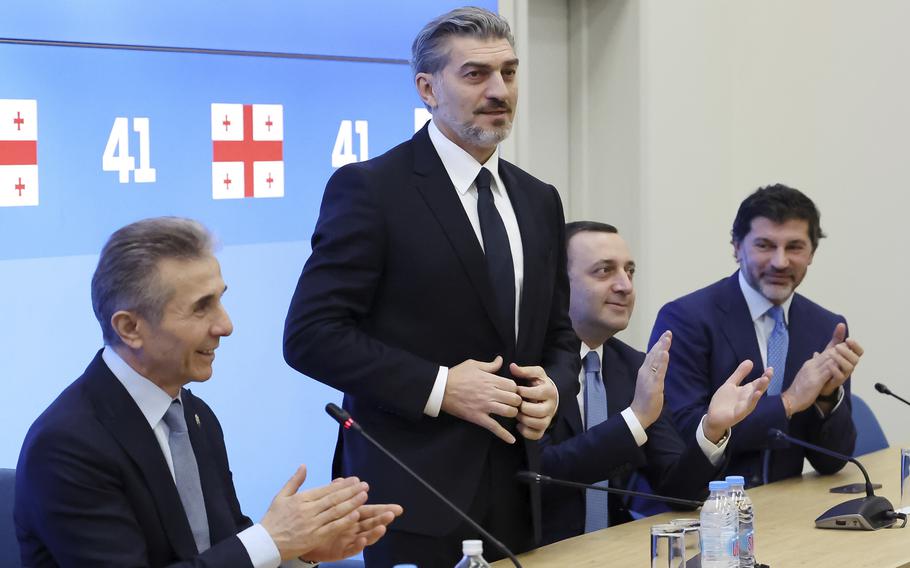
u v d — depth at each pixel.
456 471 2.13
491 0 4.02
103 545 1.79
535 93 4.38
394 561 2.11
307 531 1.85
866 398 4.59
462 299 2.17
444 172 2.22
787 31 4.70
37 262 2.94
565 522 2.57
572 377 2.31
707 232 4.69
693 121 4.61
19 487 1.85
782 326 3.13
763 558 2.24
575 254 2.79
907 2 4.46
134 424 1.88
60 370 2.99
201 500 1.99
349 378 2.10
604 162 4.50
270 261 3.42
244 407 3.36
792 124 4.71
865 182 4.57
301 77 3.50
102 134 3.05
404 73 3.79
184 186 3.23
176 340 1.86
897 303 4.51
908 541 2.37
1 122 2.87
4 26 2.87
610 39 4.45
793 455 3.07
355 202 2.16
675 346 3.08
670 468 2.74
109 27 3.07
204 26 3.27
